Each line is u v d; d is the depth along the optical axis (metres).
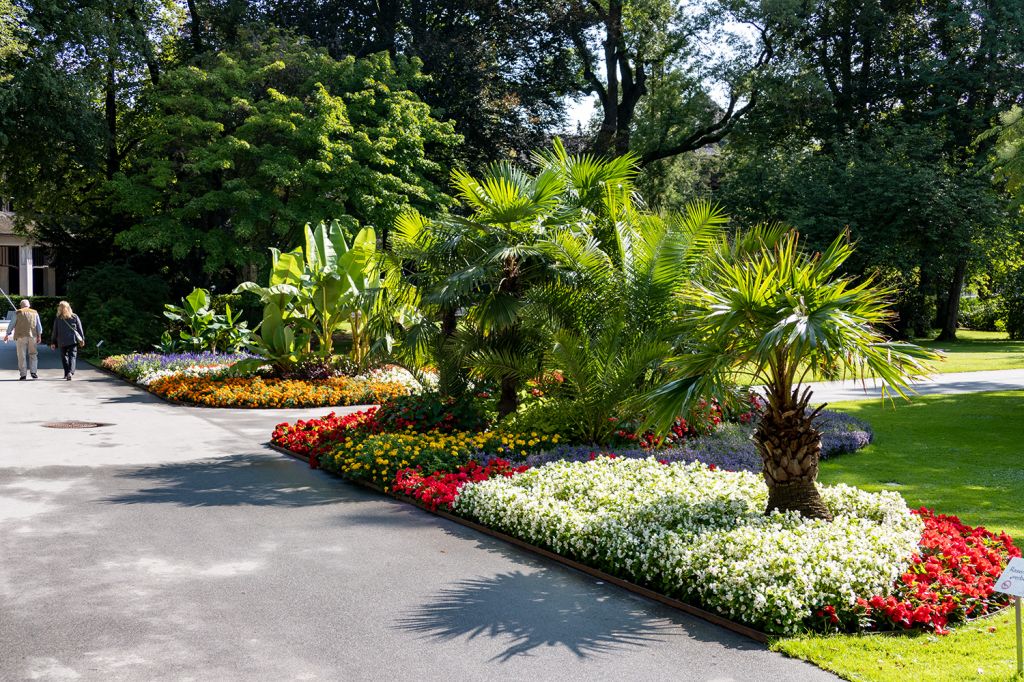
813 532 5.77
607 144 33.53
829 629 4.92
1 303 42.97
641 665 4.47
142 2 28.81
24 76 24.12
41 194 30.03
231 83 26.50
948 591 5.20
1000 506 8.17
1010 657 4.45
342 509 7.89
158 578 5.81
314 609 5.26
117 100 30.05
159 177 25.38
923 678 4.18
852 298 5.81
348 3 31.34
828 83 34.31
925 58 33.84
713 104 35.25
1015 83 31.89
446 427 10.84
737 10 33.00
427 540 6.87
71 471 9.39
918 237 30.81
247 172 26.75
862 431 12.02
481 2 31.50
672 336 9.70
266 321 17.36
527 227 10.73
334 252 17.95
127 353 24.41
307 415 14.40
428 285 11.46
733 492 7.34
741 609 4.98
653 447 10.21
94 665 4.39
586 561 6.18
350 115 27.78
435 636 4.84
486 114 32.00
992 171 31.03
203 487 8.73
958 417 14.66
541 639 4.82
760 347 5.61
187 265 30.12
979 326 49.25
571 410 10.30
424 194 27.62
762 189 32.06
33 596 5.42
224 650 4.61
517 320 10.66
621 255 10.52
